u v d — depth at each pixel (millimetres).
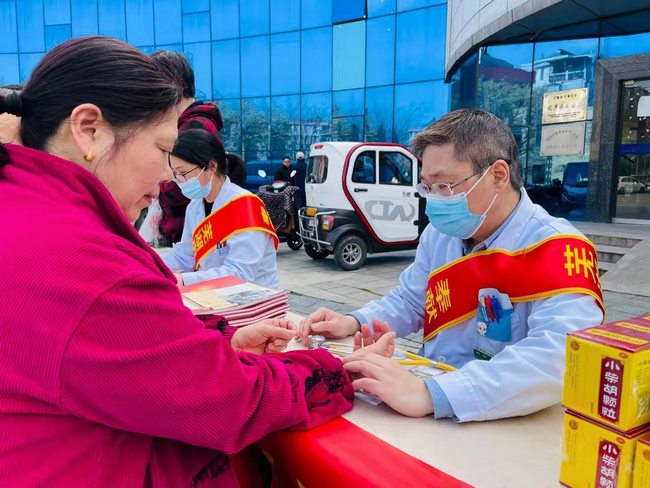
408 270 1794
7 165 766
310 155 7723
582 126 9148
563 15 7910
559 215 9633
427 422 1024
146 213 4535
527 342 1141
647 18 7992
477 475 843
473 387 1044
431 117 12875
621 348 733
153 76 826
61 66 786
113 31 16016
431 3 12500
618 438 741
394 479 819
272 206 8719
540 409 1087
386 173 7316
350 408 1063
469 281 1431
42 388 679
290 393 911
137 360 690
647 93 8453
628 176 8867
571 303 1206
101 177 834
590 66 8977
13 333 673
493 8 8883
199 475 848
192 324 772
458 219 1371
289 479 1056
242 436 818
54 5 16156
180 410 728
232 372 796
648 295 5398
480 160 1312
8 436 681
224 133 15633
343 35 13852
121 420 718
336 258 7176
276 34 14641
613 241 7129
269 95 14984
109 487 745
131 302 698
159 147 861
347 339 1537
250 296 1688
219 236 2357
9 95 772
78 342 665
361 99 13828
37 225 703
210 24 15281
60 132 798
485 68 9945
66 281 673
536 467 872
